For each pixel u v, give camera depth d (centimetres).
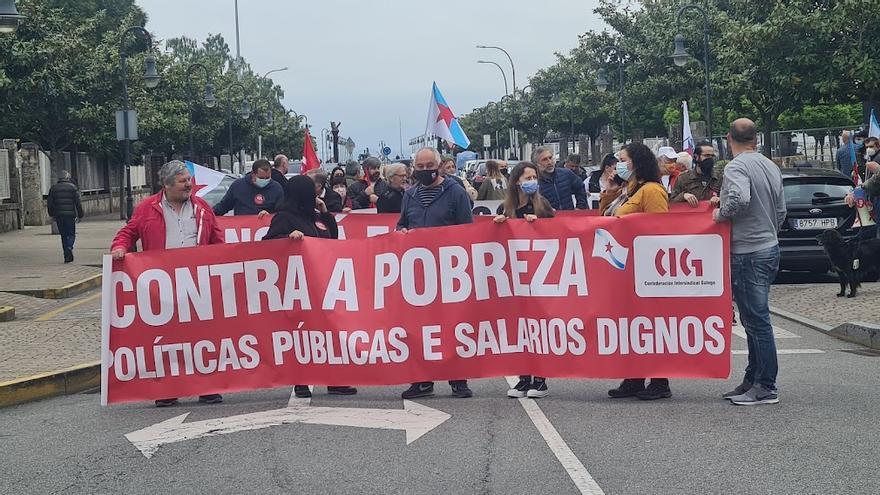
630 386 916
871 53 2284
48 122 4184
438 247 920
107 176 5259
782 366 1053
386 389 985
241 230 1441
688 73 3947
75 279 1994
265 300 928
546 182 1493
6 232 3500
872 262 1495
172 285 923
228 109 6297
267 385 929
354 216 1500
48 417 904
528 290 914
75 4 6209
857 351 1141
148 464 725
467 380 1027
